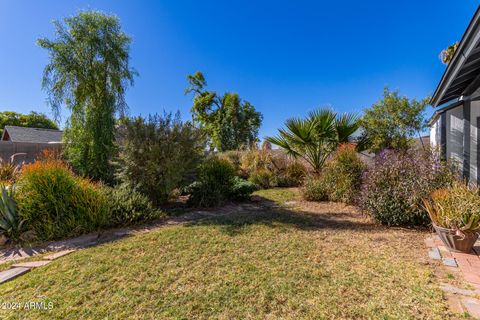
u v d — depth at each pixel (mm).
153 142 5520
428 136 11547
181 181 5891
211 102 22109
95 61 8141
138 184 5363
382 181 4359
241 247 3312
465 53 3033
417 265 2709
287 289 2273
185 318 1910
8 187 4145
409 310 1941
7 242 3631
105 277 2533
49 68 7656
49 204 3965
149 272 2627
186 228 4188
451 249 3072
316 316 1907
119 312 1990
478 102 4695
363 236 3721
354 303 2057
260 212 5449
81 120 8117
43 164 4426
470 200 3084
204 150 6359
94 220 4102
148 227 4410
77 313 1980
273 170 9922
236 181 7223
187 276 2535
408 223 4121
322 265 2756
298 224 4410
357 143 8172
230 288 2303
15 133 15875
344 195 6125
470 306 1962
